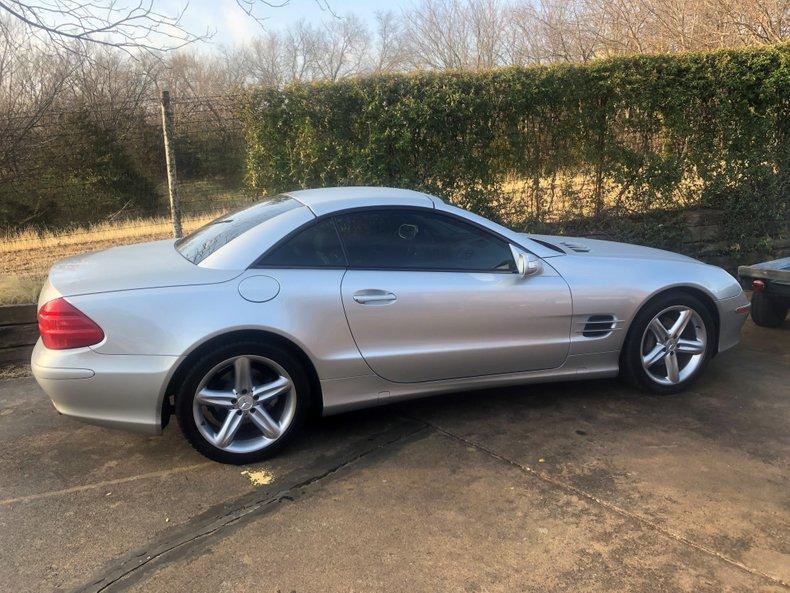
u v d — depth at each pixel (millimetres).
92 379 3061
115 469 3355
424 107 6266
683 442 3533
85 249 8945
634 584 2402
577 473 3215
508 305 3697
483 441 3592
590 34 16953
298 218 3486
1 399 4348
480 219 3824
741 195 7199
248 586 2426
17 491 3145
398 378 3609
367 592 2381
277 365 3316
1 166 10391
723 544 2627
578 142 6875
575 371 4000
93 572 2525
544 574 2467
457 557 2576
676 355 4160
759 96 6973
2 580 2484
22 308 5094
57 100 10578
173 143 6004
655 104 6828
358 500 3006
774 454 3381
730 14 12047
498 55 26344
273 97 6324
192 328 3115
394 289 3488
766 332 5613
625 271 4004
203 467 3354
